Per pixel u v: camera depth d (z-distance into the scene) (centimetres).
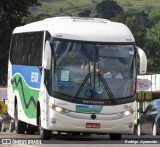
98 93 2595
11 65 3428
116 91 2614
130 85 2633
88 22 2720
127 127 2619
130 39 2675
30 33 3031
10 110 3444
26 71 3045
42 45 2748
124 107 2612
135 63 2656
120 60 2641
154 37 16012
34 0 7169
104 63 2622
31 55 2966
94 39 2638
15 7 7050
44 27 2770
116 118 2602
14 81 3331
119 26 2727
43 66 2688
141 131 3738
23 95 3092
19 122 3216
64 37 2622
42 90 2684
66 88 2584
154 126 3503
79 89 2588
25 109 3045
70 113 2572
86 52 2619
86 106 2580
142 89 4153
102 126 2591
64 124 2575
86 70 2605
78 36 2630
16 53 3322
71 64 2603
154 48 15062
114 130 2608
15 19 7069
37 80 2803
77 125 2578
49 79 2595
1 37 6975
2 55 6931
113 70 2627
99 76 2608
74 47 2617
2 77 6944
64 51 2609
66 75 2594
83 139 2819
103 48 2633
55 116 2570
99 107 2588
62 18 2761
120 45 2655
